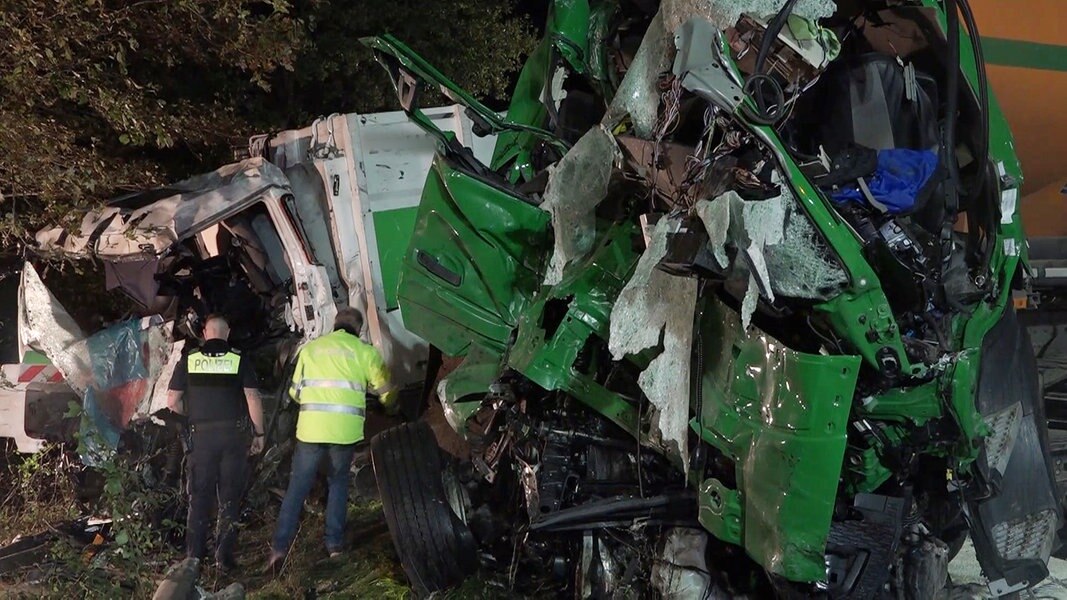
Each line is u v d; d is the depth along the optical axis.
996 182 3.62
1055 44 5.40
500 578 4.78
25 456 6.95
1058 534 4.41
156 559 5.28
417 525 4.64
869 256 3.23
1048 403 5.14
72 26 6.45
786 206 3.14
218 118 8.37
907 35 3.85
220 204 6.43
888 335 3.18
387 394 5.73
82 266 7.41
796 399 3.17
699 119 3.53
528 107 5.19
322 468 6.07
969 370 3.32
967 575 4.45
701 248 3.09
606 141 3.75
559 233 3.93
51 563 5.22
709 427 3.48
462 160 4.80
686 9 3.41
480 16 11.61
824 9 3.23
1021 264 3.71
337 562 5.51
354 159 7.12
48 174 6.42
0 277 7.74
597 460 4.23
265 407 6.72
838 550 3.41
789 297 3.23
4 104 6.39
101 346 6.63
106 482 5.19
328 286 6.76
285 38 7.80
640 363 3.83
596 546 4.16
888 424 3.43
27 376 6.77
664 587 3.73
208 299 6.43
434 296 4.80
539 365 3.98
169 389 5.83
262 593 5.07
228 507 5.54
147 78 8.32
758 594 3.66
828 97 3.53
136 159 8.02
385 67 4.57
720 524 3.46
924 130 3.54
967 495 3.54
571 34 4.75
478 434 4.61
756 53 3.19
